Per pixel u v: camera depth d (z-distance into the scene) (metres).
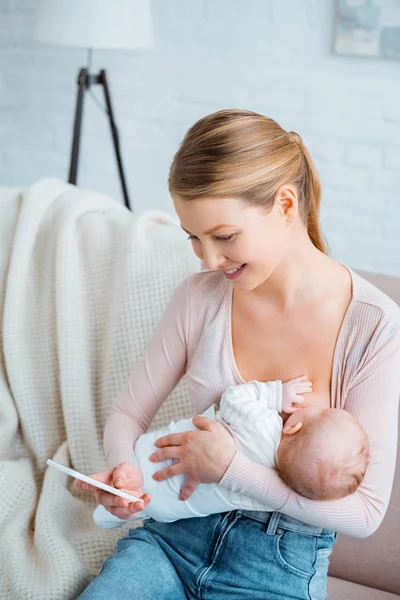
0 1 3.60
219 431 1.25
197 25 3.41
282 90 3.36
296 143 1.24
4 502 1.59
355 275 1.29
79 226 1.85
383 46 3.15
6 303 1.77
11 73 3.69
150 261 1.74
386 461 1.22
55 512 1.55
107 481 1.28
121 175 3.30
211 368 1.33
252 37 3.35
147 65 3.51
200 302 1.36
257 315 1.29
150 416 1.42
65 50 3.58
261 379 1.31
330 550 1.30
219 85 3.44
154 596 1.24
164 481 1.30
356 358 1.24
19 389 1.73
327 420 1.18
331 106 3.31
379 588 1.50
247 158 1.13
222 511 1.29
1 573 1.42
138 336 1.72
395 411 1.24
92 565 1.51
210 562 1.29
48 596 1.35
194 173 1.13
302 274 1.26
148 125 3.58
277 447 1.23
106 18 2.92
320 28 3.24
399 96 3.21
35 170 3.78
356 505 1.20
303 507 1.19
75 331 1.73
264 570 1.25
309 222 1.31
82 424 1.68
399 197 3.32
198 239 1.19
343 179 3.37
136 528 1.42
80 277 1.80
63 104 3.65
